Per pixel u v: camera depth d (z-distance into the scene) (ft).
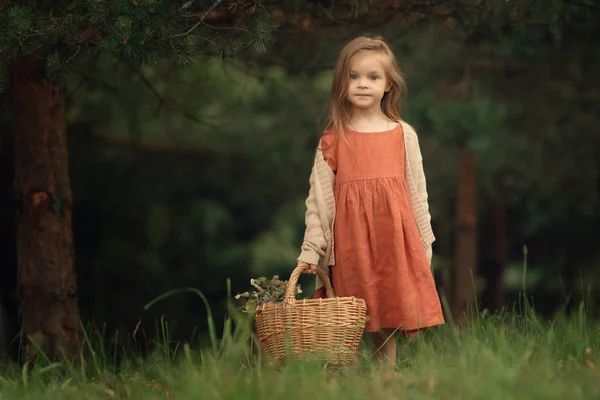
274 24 18.54
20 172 24.36
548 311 58.23
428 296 18.29
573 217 55.11
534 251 60.80
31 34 17.80
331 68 30.53
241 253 63.00
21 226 24.47
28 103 24.21
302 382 13.60
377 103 18.95
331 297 18.22
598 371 14.42
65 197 24.70
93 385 16.16
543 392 12.55
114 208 54.49
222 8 22.33
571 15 26.76
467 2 25.84
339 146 18.69
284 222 67.21
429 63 46.11
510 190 56.59
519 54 40.83
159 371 17.12
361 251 18.20
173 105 37.24
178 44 18.25
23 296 24.36
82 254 52.90
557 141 48.93
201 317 55.77
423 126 44.73
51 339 24.17
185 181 59.57
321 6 25.98
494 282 61.21
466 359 14.76
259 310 17.13
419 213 18.72
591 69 44.27
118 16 17.56
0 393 15.66
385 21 26.35
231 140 59.26
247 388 13.21
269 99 51.19
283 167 56.54
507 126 48.78
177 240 60.29
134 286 52.65
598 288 55.01
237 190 62.03
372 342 19.31
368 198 18.31
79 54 19.06
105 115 44.83
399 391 13.38
